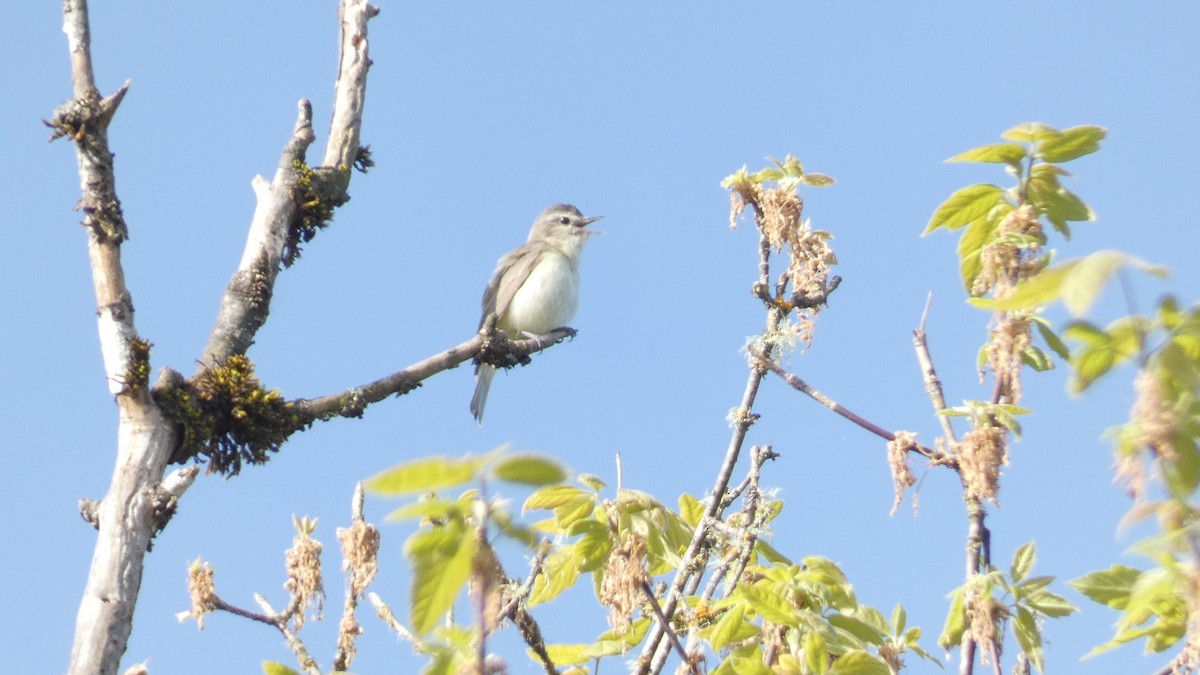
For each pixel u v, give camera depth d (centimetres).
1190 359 544
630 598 901
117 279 1030
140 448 974
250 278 1158
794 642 893
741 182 1166
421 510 466
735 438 1112
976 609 832
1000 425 855
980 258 926
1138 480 554
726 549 1066
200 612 902
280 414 1086
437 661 610
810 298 1123
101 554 920
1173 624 729
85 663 870
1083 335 559
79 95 1060
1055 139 918
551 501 973
